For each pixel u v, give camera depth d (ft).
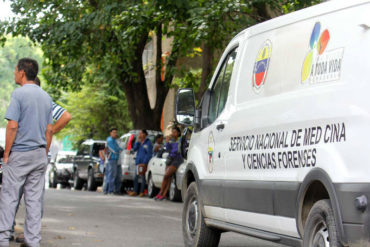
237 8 55.21
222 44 59.41
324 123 18.19
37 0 78.28
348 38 17.85
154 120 88.43
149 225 40.50
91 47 79.51
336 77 18.07
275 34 22.25
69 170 113.29
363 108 16.67
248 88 23.77
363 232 16.30
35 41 79.36
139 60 85.92
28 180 26.35
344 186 16.90
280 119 20.67
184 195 29.84
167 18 63.05
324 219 18.07
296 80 20.24
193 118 28.25
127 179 78.43
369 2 17.53
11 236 30.55
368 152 16.29
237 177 23.77
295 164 19.62
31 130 26.03
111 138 76.84
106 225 39.91
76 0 78.18
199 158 27.94
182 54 68.85
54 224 39.60
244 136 23.30
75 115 132.98
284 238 20.61
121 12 67.36
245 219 23.27
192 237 28.76
